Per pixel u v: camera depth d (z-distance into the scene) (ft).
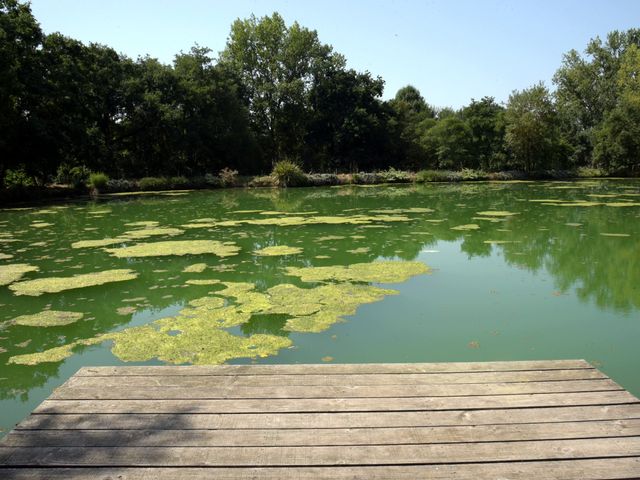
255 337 13.99
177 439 7.69
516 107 88.58
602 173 91.97
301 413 8.39
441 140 92.84
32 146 55.42
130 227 34.27
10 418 10.28
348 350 13.14
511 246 26.30
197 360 12.60
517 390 9.08
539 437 7.67
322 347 13.33
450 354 12.87
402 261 23.02
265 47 99.60
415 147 99.19
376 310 16.25
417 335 14.14
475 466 7.04
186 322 15.26
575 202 47.11
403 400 8.77
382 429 7.91
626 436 7.67
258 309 16.39
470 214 39.19
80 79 60.90
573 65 109.40
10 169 59.52
